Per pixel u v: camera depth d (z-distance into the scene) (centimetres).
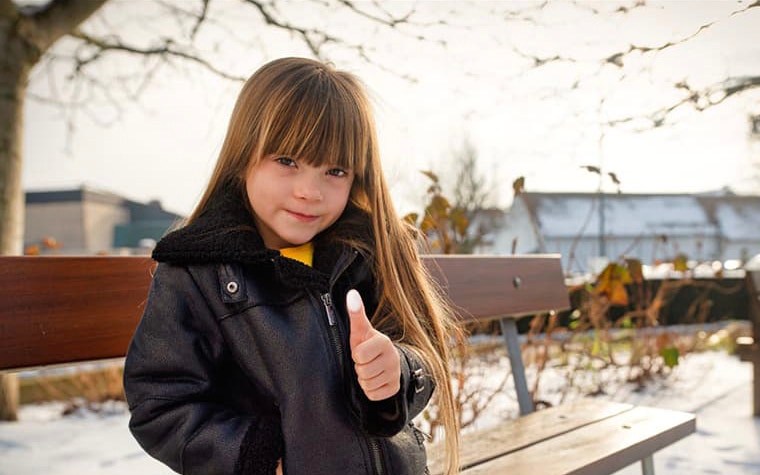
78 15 391
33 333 111
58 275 115
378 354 78
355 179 109
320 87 97
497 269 203
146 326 89
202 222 94
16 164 366
